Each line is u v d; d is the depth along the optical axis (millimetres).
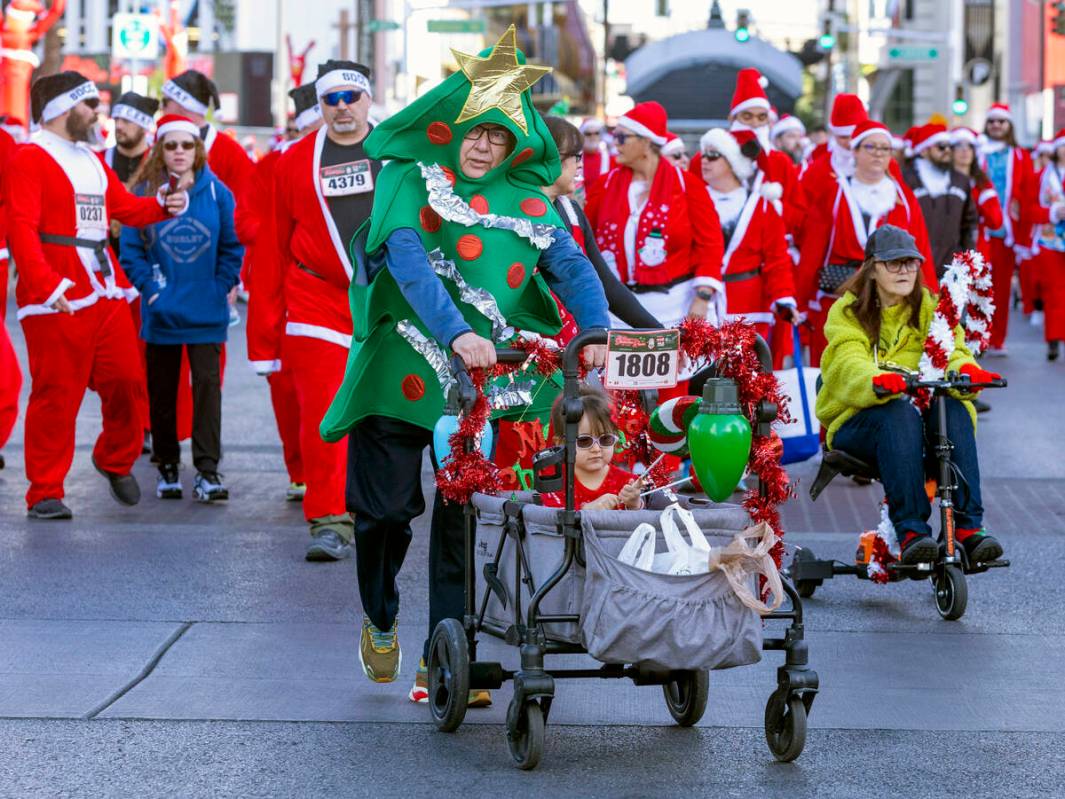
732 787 7344
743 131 15250
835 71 57906
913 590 11344
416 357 7977
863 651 9703
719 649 7109
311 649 9586
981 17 73000
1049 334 24797
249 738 7992
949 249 19109
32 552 12117
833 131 18562
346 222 11594
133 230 14258
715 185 15281
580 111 74625
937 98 70250
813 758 7746
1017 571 11766
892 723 8305
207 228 14195
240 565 11750
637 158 14203
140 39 37156
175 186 14141
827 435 11133
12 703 8516
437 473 7848
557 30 71125
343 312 11750
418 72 58156
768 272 15297
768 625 10320
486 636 9906
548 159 8047
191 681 8938
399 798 7191
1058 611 10672
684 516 7137
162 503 14273
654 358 7344
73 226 13141
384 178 7863
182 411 14719
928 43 70375
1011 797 7242
